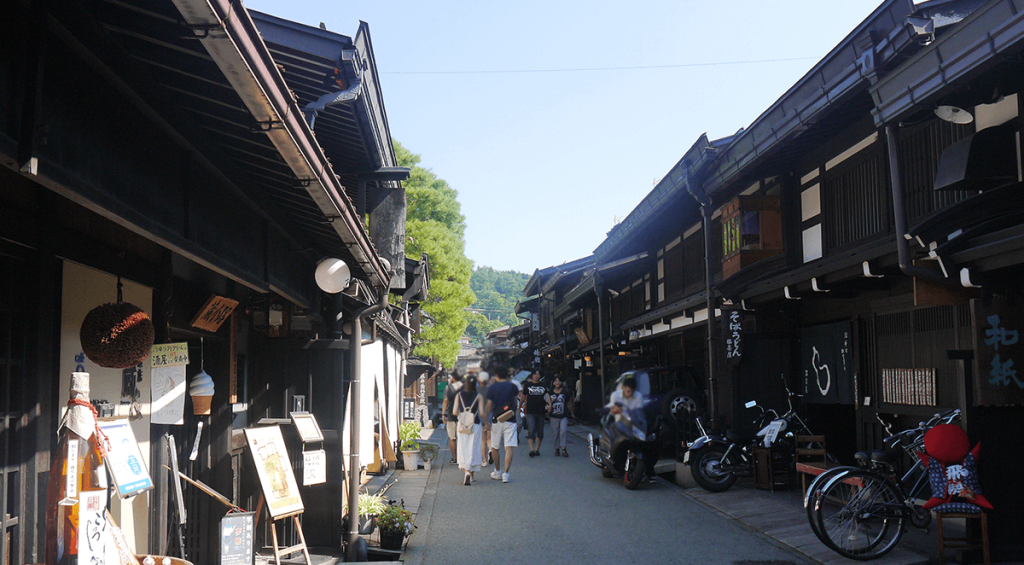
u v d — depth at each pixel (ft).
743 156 32.71
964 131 22.47
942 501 19.25
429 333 86.89
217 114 10.14
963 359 19.60
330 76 22.39
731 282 36.19
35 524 10.78
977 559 19.34
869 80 23.49
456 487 36.35
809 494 20.53
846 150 29.58
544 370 123.13
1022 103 19.77
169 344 14.97
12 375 10.74
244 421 22.09
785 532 24.25
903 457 27.43
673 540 24.06
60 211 11.63
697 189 38.17
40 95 6.76
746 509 28.37
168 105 9.91
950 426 19.26
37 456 10.87
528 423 50.93
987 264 17.63
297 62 22.20
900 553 20.81
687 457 32.91
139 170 9.40
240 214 14.56
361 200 29.17
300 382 23.24
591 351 80.84
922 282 20.34
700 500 31.22
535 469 43.52
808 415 35.06
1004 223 17.78
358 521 22.86
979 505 18.88
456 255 88.07
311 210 16.05
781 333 35.70
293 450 22.77
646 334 60.64
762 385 35.42
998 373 18.62
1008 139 19.75
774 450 31.91
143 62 8.86
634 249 63.31
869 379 29.68
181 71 8.80
